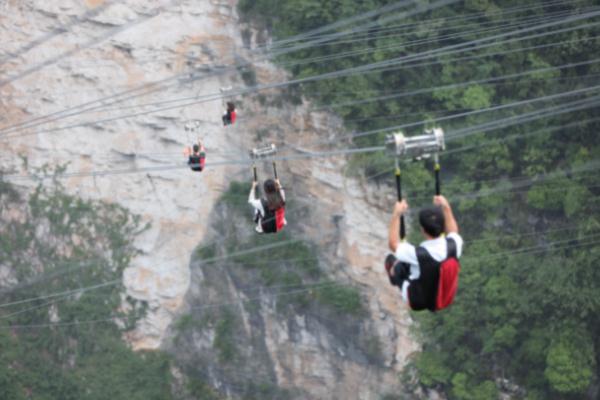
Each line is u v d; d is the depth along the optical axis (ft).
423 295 33.32
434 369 146.82
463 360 146.30
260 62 167.73
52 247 181.68
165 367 172.65
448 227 33.96
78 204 181.57
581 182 144.97
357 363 162.61
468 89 146.82
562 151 147.43
